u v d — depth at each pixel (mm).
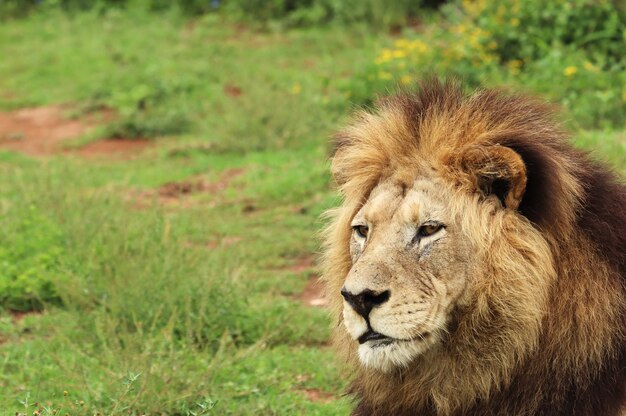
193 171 20594
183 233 15133
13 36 33844
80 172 19844
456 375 6906
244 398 9953
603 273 6984
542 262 6738
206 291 11656
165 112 25609
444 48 23516
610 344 6945
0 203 16828
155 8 35781
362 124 7594
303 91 24531
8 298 13156
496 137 6941
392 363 6758
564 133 7562
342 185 7680
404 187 7039
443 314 6766
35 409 9344
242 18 33625
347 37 30047
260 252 15250
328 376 10594
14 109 27391
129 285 12109
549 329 6844
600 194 7270
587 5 22797
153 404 9273
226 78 27578
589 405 6953
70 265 13516
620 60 22078
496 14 23859
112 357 10180
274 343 11773
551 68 21047
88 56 30812
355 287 6637
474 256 6758
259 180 19219
